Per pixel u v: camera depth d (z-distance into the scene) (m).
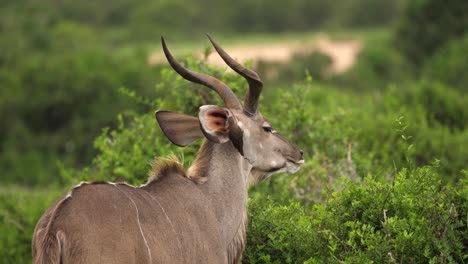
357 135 31.48
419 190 19.75
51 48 111.88
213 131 17.45
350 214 19.86
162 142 26.19
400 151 31.09
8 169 64.00
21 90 70.69
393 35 113.31
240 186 19.11
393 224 18.64
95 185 16.34
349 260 18.41
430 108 42.66
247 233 20.41
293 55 102.25
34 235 15.93
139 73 67.31
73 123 65.56
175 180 18.05
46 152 65.56
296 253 19.97
